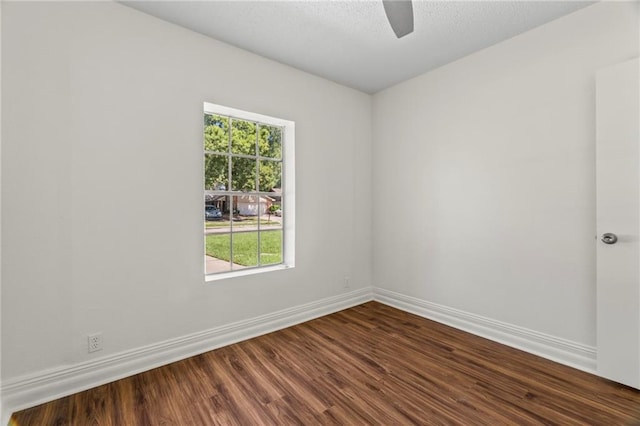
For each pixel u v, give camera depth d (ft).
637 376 6.02
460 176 9.21
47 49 5.81
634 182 6.01
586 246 6.87
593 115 6.73
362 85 11.08
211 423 5.26
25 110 5.63
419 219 10.40
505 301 8.24
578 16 6.90
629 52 6.28
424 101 10.14
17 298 5.61
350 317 10.25
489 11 6.90
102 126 6.40
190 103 7.57
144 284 6.97
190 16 7.04
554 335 7.36
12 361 5.56
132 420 5.33
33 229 5.74
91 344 6.34
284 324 9.45
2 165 5.45
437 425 5.17
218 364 7.19
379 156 11.76
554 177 7.32
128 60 6.70
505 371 6.84
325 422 5.27
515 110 7.97
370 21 7.27
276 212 10.00
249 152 9.41
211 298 7.99
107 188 6.48
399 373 6.77
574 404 5.66
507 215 8.18
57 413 5.50
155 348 7.09
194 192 7.67
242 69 8.49
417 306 10.48
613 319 6.31
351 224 11.37
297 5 6.69
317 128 10.29
